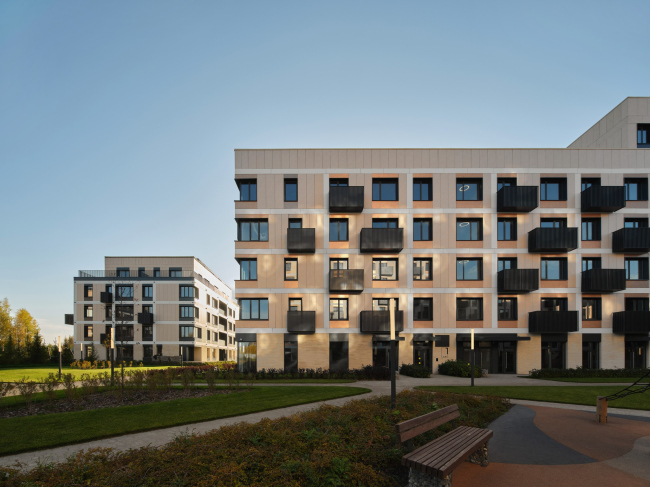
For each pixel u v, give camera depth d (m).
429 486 5.58
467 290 28.11
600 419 10.95
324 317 27.80
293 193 29.05
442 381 22.38
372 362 27.41
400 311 27.45
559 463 7.46
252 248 28.36
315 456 6.05
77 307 51.47
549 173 28.70
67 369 38.00
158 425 10.34
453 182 28.70
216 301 63.25
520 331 27.84
